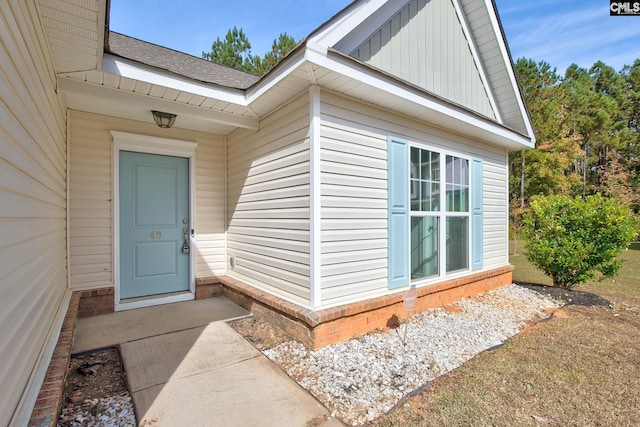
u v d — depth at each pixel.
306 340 2.96
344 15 2.83
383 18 3.77
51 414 1.50
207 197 4.70
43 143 2.12
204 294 4.56
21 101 1.53
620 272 7.82
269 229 3.75
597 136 17.86
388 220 3.67
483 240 5.40
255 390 2.27
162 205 4.39
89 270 3.80
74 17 1.97
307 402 2.15
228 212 4.79
